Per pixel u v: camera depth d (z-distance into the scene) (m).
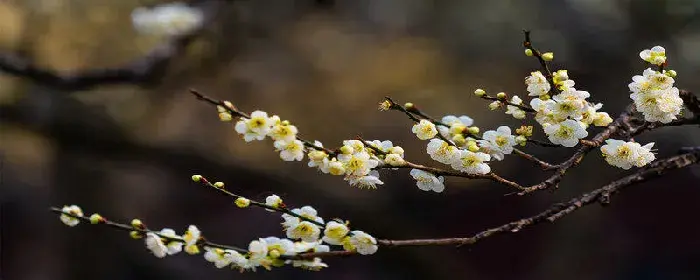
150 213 7.54
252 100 6.75
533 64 6.95
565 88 2.22
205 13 4.55
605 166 6.68
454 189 7.12
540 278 7.44
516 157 6.87
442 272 6.83
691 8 6.55
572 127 2.22
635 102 2.25
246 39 6.40
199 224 7.98
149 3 5.98
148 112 6.19
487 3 7.24
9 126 6.32
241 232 8.11
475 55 7.19
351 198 6.39
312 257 2.27
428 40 7.34
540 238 7.61
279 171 6.25
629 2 6.75
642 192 7.89
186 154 6.16
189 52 5.49
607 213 7.75
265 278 7.50
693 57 6.47
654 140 6.01
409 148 6.79
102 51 6.01
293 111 6.93
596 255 7.53
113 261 7.08
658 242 7.73
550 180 2.24
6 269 7.16
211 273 7.44
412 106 2.24
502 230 2.27
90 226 6.99
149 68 4.18
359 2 7.40
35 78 4.02
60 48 5.84
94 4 5.95
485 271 7.42
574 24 6.89
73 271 7.04
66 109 5.84
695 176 7.79
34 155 7.30
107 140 5.93
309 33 7.09
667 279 7.52
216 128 6.38
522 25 7.05
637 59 6.68
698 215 7.77
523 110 2.25
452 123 2.28
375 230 6.48
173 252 2.29
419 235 6.72
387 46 7.30
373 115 7.00
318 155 2.22
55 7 5.78
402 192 6.65
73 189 6.79
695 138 5.95
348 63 7.16
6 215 7.34
